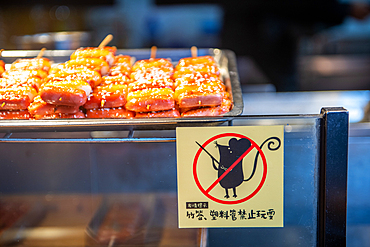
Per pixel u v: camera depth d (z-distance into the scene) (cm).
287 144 71
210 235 77
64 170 79
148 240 81
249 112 168
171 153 75
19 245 84
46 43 230
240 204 73
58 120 75
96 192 80
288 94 202
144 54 150
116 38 320
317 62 305
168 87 102
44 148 78
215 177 71
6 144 78
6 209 82
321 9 282
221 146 70
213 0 293
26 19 301
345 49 299
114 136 77
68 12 307
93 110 99
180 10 314
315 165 71
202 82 102
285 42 307
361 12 268
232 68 132
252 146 69
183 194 73
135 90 101
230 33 317
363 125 121
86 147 77
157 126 71
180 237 79
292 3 287
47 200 82
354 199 123
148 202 79
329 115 68
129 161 77
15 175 80
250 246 78
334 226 73
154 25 319
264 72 320
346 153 70
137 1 308
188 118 71
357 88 305
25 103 96
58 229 83
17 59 140
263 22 307
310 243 76
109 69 117
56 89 90
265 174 71
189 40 325
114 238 81
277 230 76
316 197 73
